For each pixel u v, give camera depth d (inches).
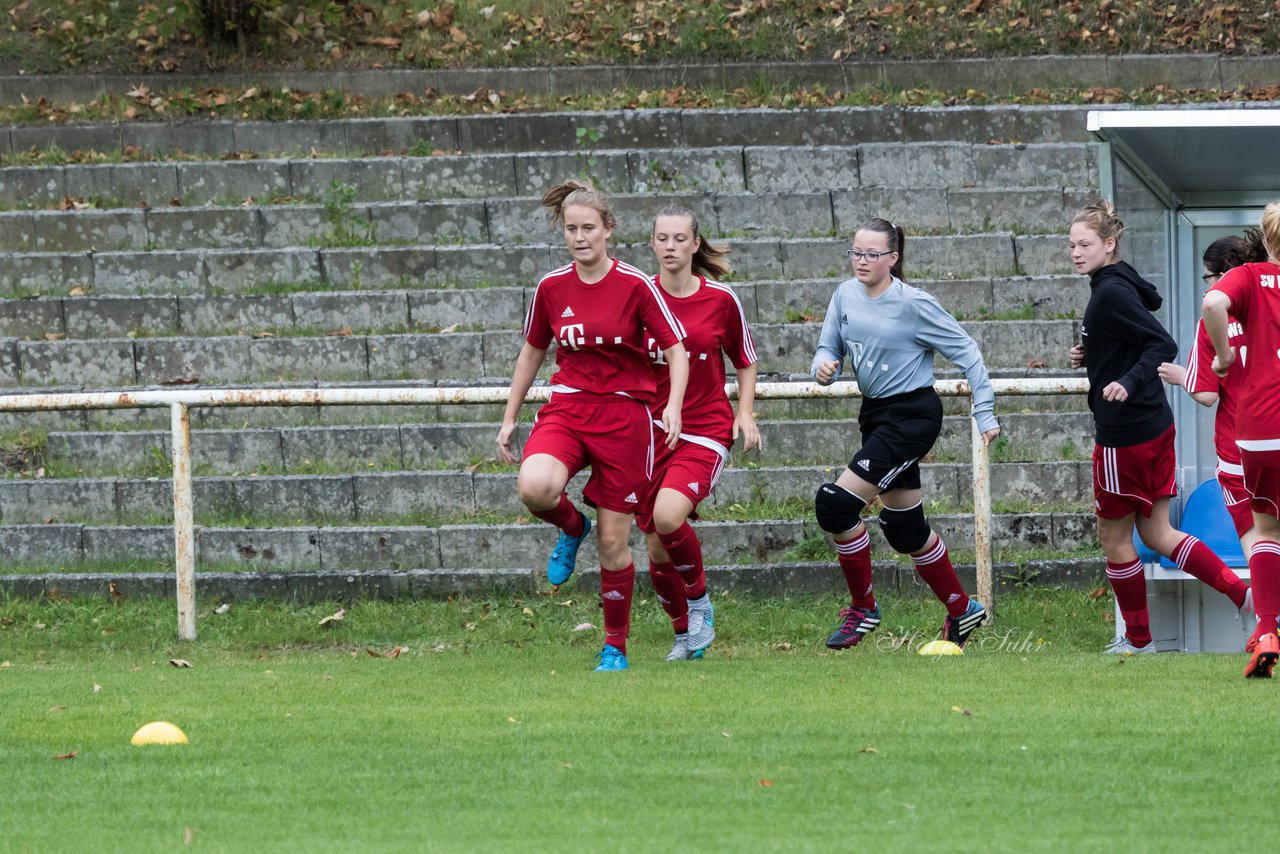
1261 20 2106.3
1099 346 1023.0
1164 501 1047.6
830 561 1309.1
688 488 984.9
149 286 1745.8
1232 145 1053.8
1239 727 689.6
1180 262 1192.2
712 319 993.5
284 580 1299.2
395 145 1961.1
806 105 1998.0
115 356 1612.9
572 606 1277.1
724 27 2177.7
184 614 1193.4
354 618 1248.8
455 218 1806.1
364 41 2201.0
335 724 749.9
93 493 1429.6
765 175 1852.9
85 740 719.7
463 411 1556.3
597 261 930.1
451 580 1302.9
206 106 2060.8
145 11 2255.2
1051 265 1683.1
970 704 775.1
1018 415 1450.5
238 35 2175.2
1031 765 620.7
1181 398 1182.3
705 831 523.5
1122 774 601.9
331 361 1612.9
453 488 1417.3
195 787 612.4
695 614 1037.2
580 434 949.8
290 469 1476.4
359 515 1414.9
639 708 781.9
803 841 504.1
